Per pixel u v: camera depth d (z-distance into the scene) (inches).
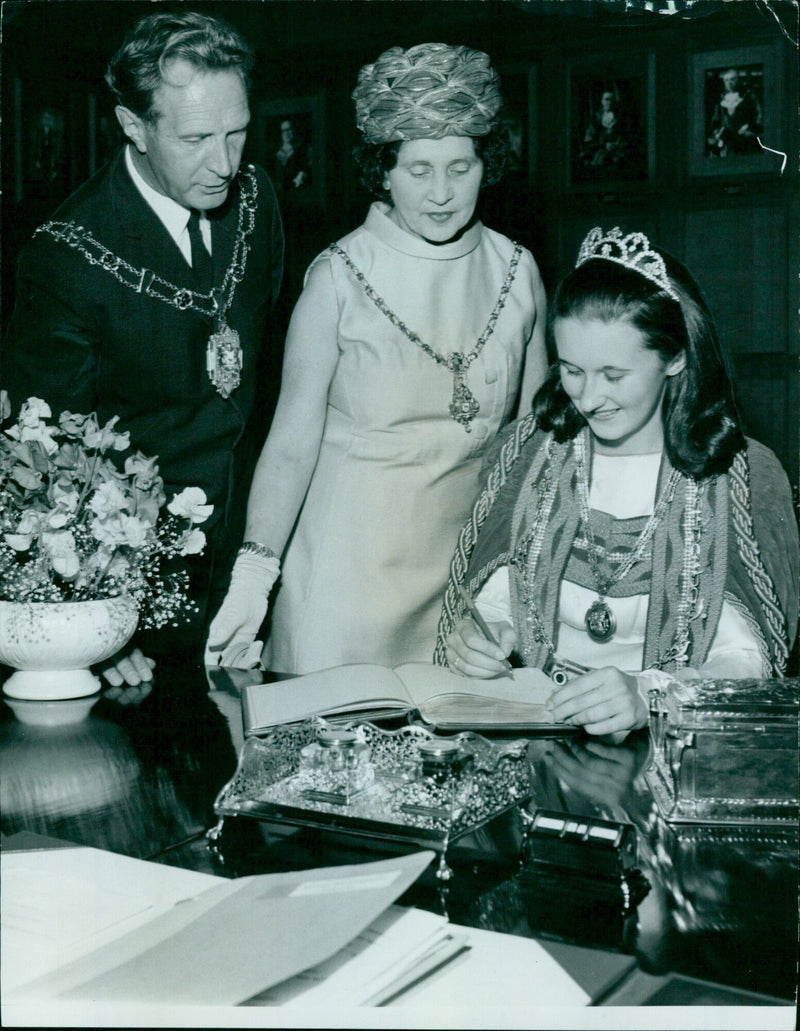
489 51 161.5
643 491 80.2
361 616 101.7
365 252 98.9
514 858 49.3
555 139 160.2
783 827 52.4
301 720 63.3
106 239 96.2
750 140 149.7
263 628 116.0
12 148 153.4
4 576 72.4
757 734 52.5
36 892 45.1
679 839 51.1
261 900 42.1
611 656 80.7
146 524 73.9
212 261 99.0
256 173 103.2
